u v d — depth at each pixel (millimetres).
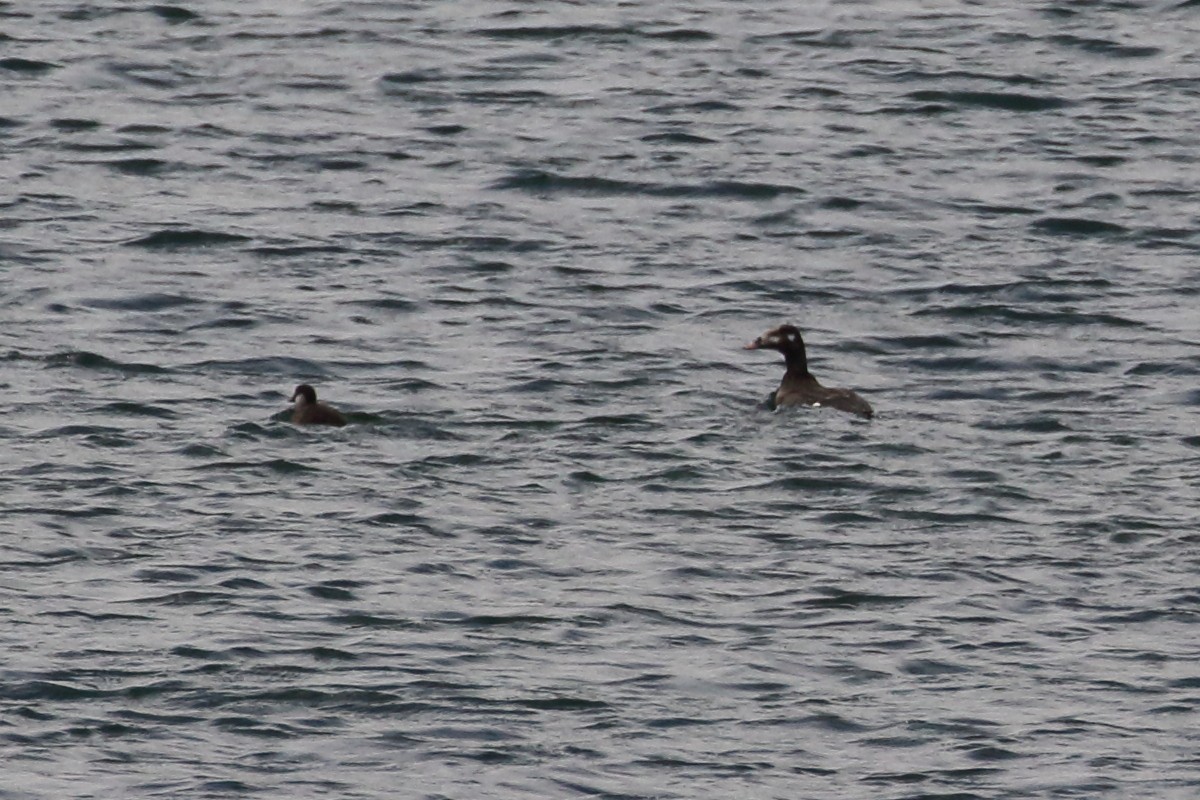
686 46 66125
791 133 59594
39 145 57469
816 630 32719
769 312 48375
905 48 66000
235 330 45875
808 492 38031
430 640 31938
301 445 39281
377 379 43312
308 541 35125
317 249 51188
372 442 39625
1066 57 65562
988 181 56781
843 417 41750
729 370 44656
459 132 59406
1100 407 43031
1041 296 49594
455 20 68062
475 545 35281
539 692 30516
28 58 63406
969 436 41156
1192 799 28125
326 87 62375
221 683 30422
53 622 32000
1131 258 52156
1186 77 64125
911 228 53719
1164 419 42406
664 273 50531
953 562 35250
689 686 30875
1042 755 29219
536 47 65875
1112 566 35281
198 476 37656
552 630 32438
